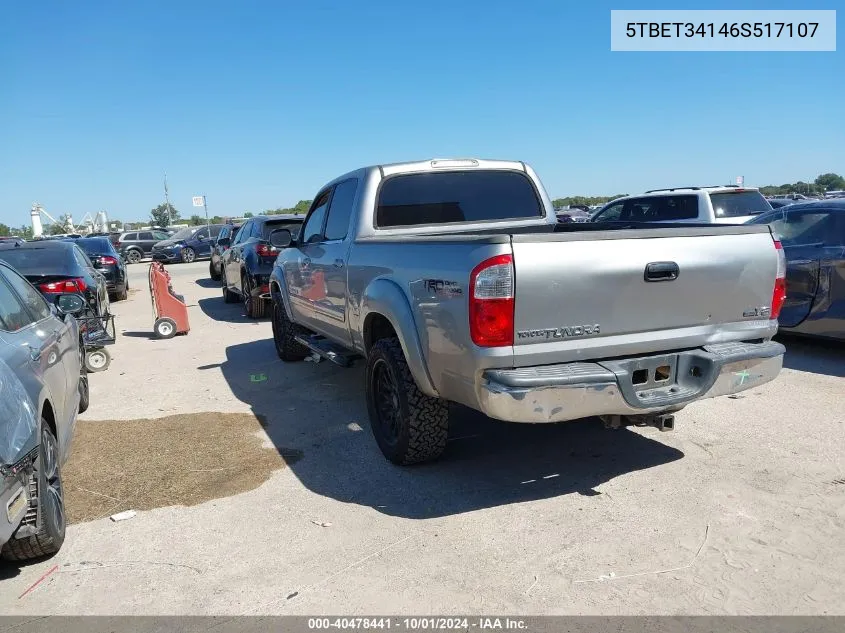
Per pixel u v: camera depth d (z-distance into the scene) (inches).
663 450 177.5
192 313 504.1
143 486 168.1
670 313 143.5
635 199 461.7
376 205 199.6
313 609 113.8
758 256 152.1
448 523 142.6
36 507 123.9
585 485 158.6
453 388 146.3
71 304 206.5
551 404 130.9
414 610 112.3
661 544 130.3
